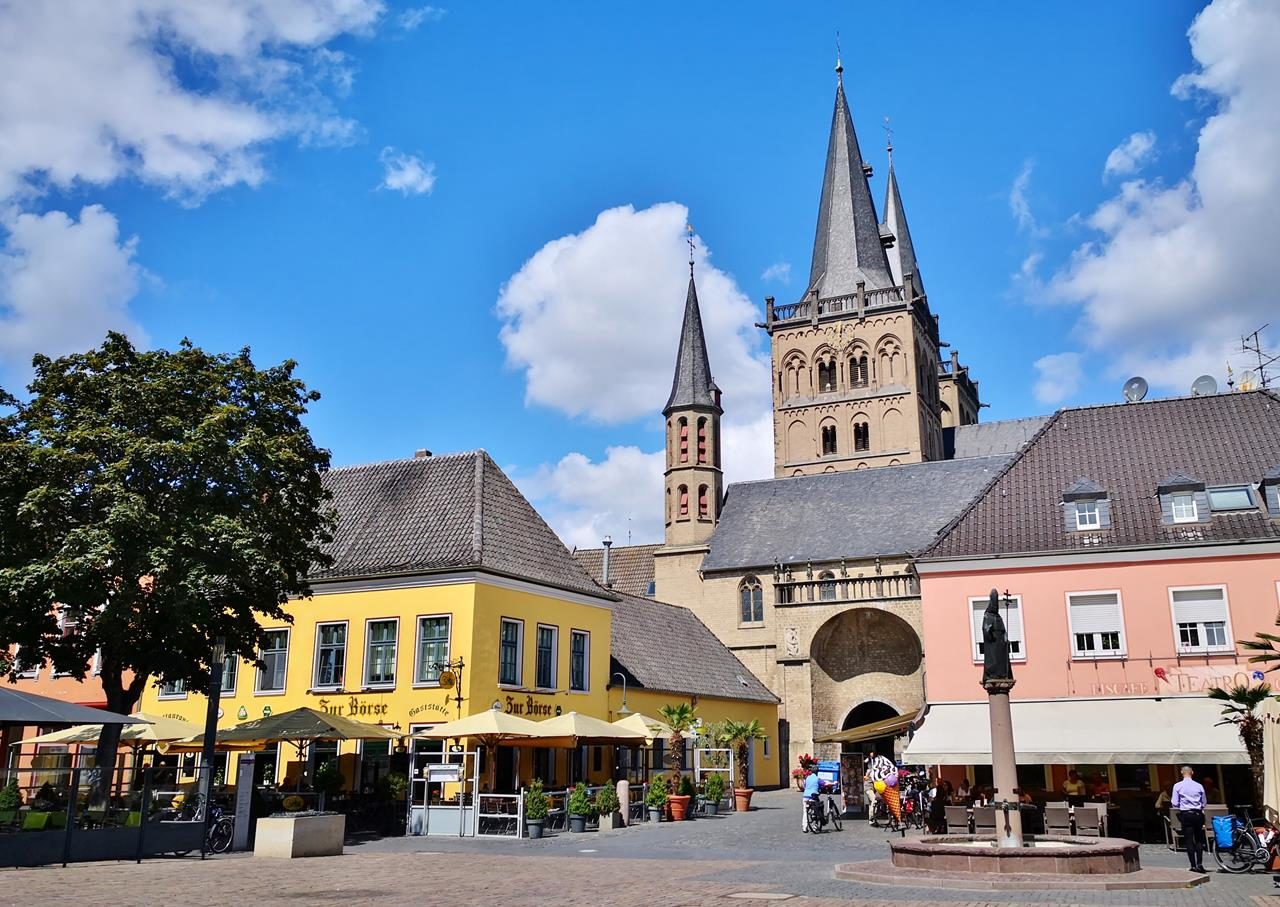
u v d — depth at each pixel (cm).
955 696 3425
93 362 3052
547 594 4194
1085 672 3306
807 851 2628
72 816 2394
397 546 4062
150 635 3011
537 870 2152
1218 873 2111
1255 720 2627
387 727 3788
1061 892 1775
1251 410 3756
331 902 1642
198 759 4134
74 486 2880
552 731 3294
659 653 5478
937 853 1984
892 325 9006
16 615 2820
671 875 2044
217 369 3183
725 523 7412
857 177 9812
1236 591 3222
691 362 7994
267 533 3138
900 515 6862
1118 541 3388
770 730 6225
